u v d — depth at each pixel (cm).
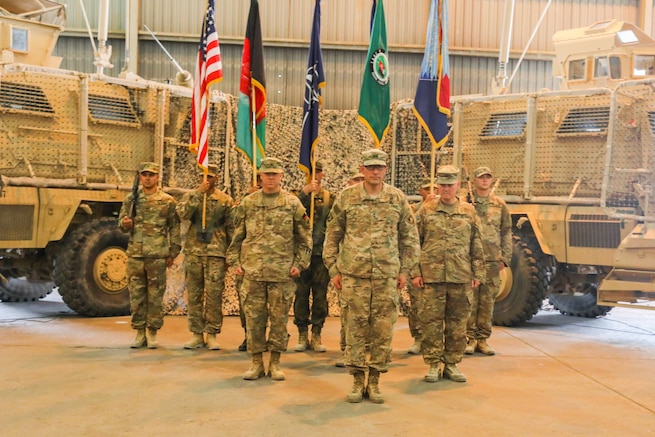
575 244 763
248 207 512
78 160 785
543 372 555
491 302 625
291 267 507
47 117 766
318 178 639
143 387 477
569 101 785
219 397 454
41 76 763
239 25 1379
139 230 623
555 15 1412
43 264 830
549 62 1414
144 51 1378
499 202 638
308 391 475
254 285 507
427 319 518
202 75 664
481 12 1401
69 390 466
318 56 582
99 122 802
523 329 787
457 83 1409
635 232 724
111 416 406
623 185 743
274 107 960
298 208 510
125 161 827
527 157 802
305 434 377
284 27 1390
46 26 841
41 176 765
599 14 1417
